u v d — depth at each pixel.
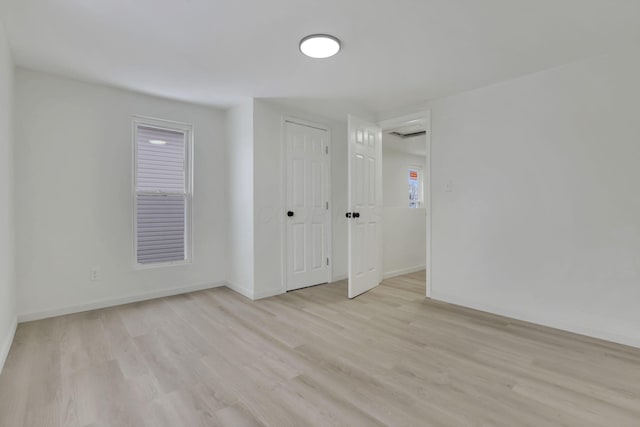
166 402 1.70
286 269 3.87
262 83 3.12
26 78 2.82
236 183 3.85
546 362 2.14
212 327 2.73
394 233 4.87
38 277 2.88
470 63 2.67
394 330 2.68
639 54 2.34
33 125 2.85
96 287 3.19
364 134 3.88
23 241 2.80
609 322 2.48
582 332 2.61
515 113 2.96
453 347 2.36
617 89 2.43
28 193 2.83
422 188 7.32
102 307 3.21
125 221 3.36
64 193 3.01
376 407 1.66
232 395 1.76
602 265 2.51
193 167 3.83
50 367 2.04
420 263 5.35
